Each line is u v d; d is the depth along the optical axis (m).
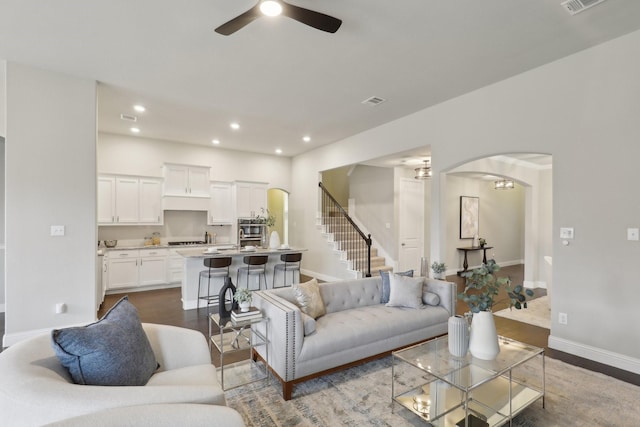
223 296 2.89
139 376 1.62
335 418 2.26
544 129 3.52
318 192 7.49
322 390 2.61
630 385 2.66
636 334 2.89
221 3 2.50
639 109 2.88
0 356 1.37
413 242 7.56
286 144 7.11
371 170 7.89
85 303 3.71
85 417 1.04
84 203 3.73
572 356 3.23
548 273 5.05
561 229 3.38
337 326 2.87
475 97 4.18
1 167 4.74
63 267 3.60
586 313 3.20
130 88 4.11
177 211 7.10
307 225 7.84
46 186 3.53
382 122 5.50
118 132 6.17
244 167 7.79
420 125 4.93
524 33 2.93
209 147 7.33
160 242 6.82
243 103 4.63
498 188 8.07
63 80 3.66
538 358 3.18
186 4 2.51
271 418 2.25
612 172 3.04
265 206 7.77
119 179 6.16
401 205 7.39
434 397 2.35
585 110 3.21
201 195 6.88
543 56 3.34
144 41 3.03
